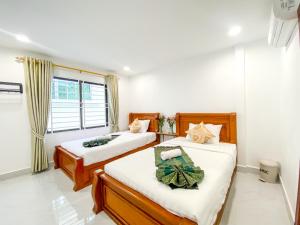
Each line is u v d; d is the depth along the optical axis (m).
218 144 2.67
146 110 4.42
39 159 2.88
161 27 2.12
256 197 2.02
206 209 1.10
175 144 2.70
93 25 2.04
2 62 2.63
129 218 1.48
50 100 3.08
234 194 2.09
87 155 2.39
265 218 1.65
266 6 1.69
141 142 3.41
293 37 1.69
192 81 3.43
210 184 1.32
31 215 1.77
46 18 1.86
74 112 3.68
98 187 1.80
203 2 1.62
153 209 1.19
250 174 2.67
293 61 1.71
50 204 1.96
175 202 1.12
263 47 2.57
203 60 3.24
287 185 1.93
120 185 1.54
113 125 4.31
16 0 1.53
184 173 1.35
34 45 2.64
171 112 3.85
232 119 2.78
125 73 4.60
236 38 2.52
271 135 2.54
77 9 1.70
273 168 2.32
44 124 2.97
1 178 2.59
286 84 2.07
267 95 2.56
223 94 3.02
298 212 1.19
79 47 2.75
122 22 1.98
